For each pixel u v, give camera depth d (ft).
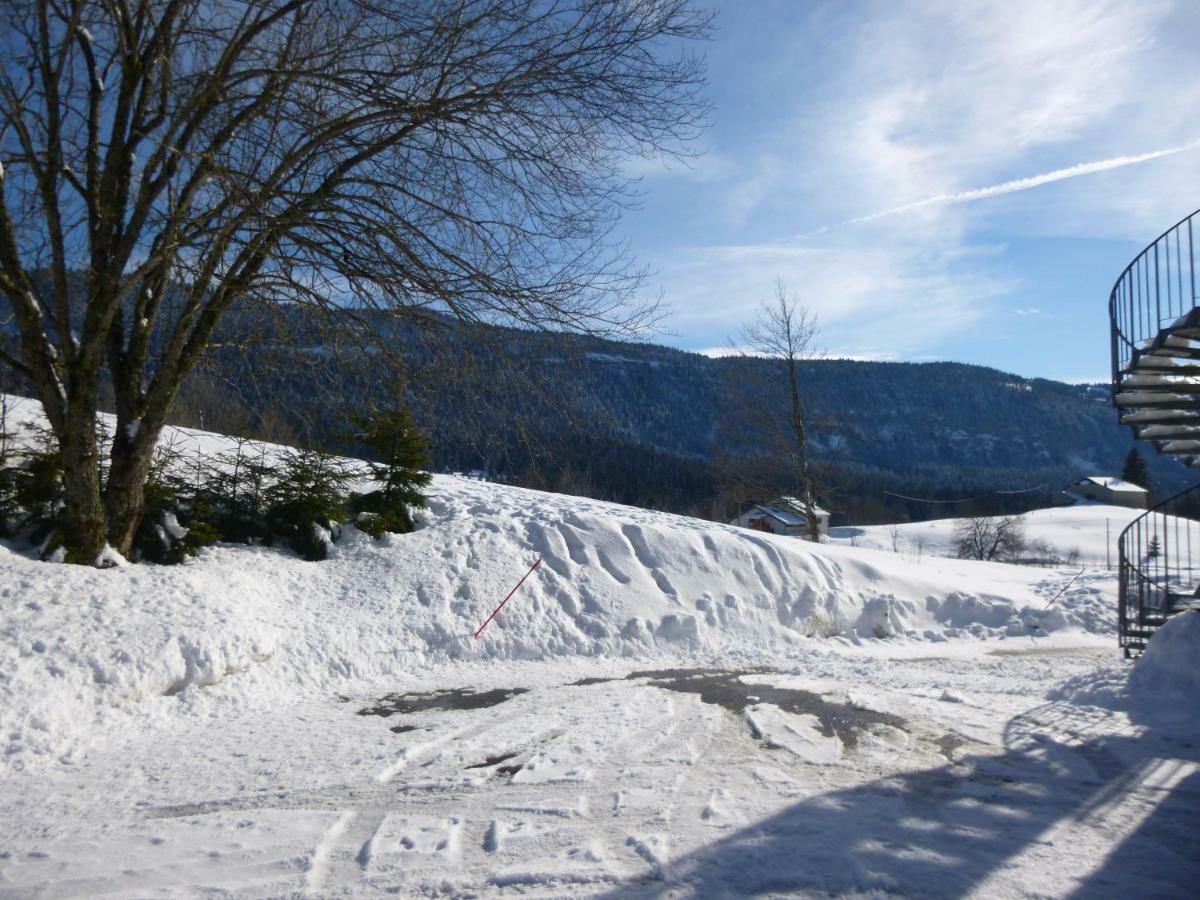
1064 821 16.79
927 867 14.60
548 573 40.14
